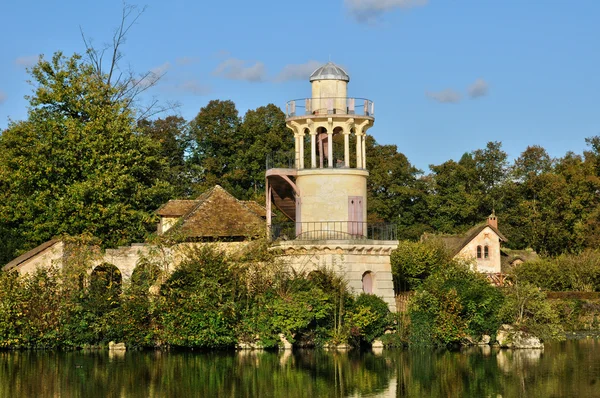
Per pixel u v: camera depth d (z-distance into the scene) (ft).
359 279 204.33
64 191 223.92
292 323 189.88
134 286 193.06
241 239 216.13
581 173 385.50
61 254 203.31
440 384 157.89
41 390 149.69
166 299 189.16
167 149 366.02
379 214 357.82
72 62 235.20
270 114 369.91
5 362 174.81
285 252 204.44
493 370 171.22
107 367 169.17
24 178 222.48
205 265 191.21
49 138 224.74
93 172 225.35
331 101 212.84
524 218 385.91
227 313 187.52
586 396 148.87
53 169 223.30
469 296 201.67
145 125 364.58
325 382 158.40
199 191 348.59
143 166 233.55
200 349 190.39
